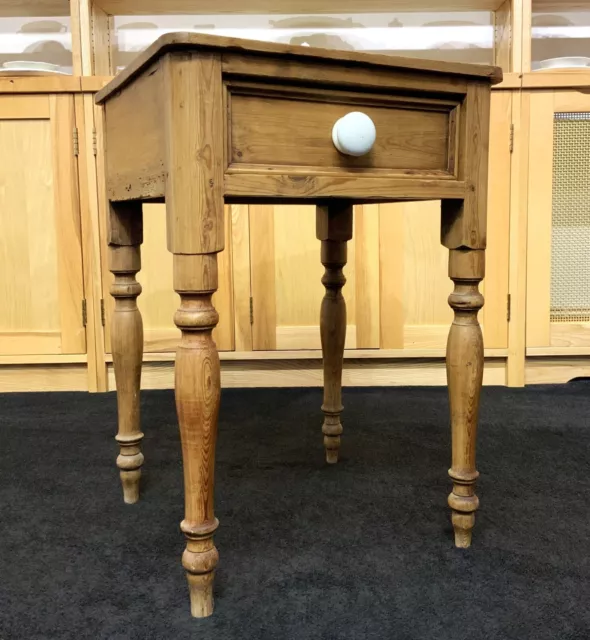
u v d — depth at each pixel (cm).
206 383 72
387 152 81
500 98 176
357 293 182
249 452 129
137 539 93
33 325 181
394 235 180
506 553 88
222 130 70
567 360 187
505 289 181
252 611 74
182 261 71
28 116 175
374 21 220
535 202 179
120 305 103
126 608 76
